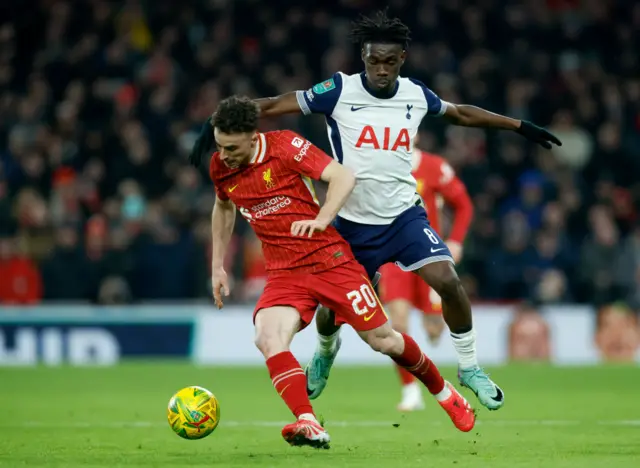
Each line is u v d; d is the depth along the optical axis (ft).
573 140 224.33
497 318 185.26
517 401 119.96
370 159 77.92
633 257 195.21
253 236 189.57
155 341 185.16
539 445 78.59
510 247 193.67
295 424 67.82
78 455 72.79
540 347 184.65
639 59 252.21
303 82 228.84
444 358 182.80
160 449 76.59
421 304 115.96
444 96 226.17
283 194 73.15
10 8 241.76
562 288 191.31
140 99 223.10
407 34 76.59
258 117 71.82
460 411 77.00
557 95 234.38
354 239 79.20
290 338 71.92
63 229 188.85
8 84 237.86
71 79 230.48
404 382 111.34
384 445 78.89
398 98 78.43
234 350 185.47
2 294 184.44
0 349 180.86
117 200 198.80
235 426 94.63
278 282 73.72
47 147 213.25
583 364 181.16
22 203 193.16
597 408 111.65
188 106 224.94
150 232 190.08
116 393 131.13
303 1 248.73
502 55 244.63
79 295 187.32
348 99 78.28
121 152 211.41
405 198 78.89
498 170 219.61
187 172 205.36
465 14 248.32
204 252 188.55
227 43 235.40
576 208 206.69
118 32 241.35
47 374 158.81
